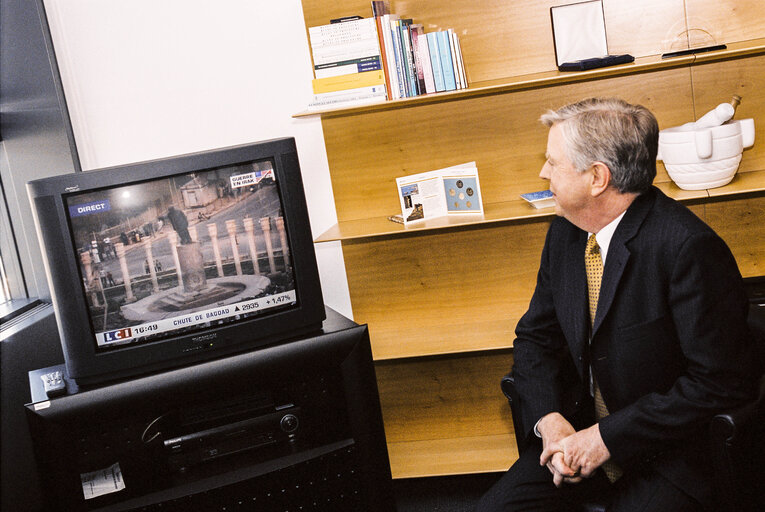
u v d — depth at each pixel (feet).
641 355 5.81
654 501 5.53
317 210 9.62
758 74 8.49
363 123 9.23
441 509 8.48
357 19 8.32
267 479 7.36
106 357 7.09
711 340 5.42
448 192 8.84
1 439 7.36
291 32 9.17
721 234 8.91
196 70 9.35
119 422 7.23
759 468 5.44
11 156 8.89
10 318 8.50
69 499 7.01
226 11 9.18
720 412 5.35
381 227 8.74
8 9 8.66
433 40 8.26
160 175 7.00
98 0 9.21
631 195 5.89
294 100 9.34
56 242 6.91
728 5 8.40
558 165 5.92
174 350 7.21
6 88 8.71
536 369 6.59
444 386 9.74
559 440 5.92
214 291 7.26
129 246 7.04
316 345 7.41
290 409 7.60
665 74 8.62
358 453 7.61
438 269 9.51
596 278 6.20
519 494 6.12
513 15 8.71
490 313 9.57
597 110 5.82
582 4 8.50
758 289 8.22
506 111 8.96
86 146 9.55
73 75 9.37
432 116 9.09
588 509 5.76
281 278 7.39
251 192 7.21
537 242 9.26
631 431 5.56
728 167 7.77
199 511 7.22
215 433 7.45
